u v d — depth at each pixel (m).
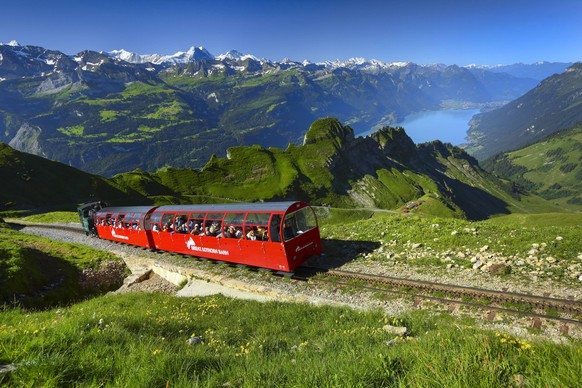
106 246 42.25
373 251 23.75
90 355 7.31
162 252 34.47
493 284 16.72
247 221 23.30
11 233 55.34
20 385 5.74
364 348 7.83
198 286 26.34
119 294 28.41
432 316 14.71
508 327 13.20
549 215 122.69
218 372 7.30
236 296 23.19
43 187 186.75
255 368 7.09
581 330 12.19
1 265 31.41
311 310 16.66
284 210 21.53
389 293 17.62
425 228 25.20
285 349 10.73
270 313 16.78
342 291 19.16
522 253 18.70
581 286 15.00
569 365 4.22
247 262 23.81
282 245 21.19
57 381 5.86
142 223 34.69
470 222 25.28
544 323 12.97
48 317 16.83
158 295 25.67
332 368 5.84
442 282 17.91
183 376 6.30
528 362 5.14
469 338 6.52
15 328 10.64
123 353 7.80
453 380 4.30
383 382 5.25
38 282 32.03
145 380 5.98
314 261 24.22
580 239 18.66
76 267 36.47
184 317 17.23
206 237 26.45
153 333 12.51
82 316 13.48
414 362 5.68
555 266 16.84
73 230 59.28
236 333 13.56
